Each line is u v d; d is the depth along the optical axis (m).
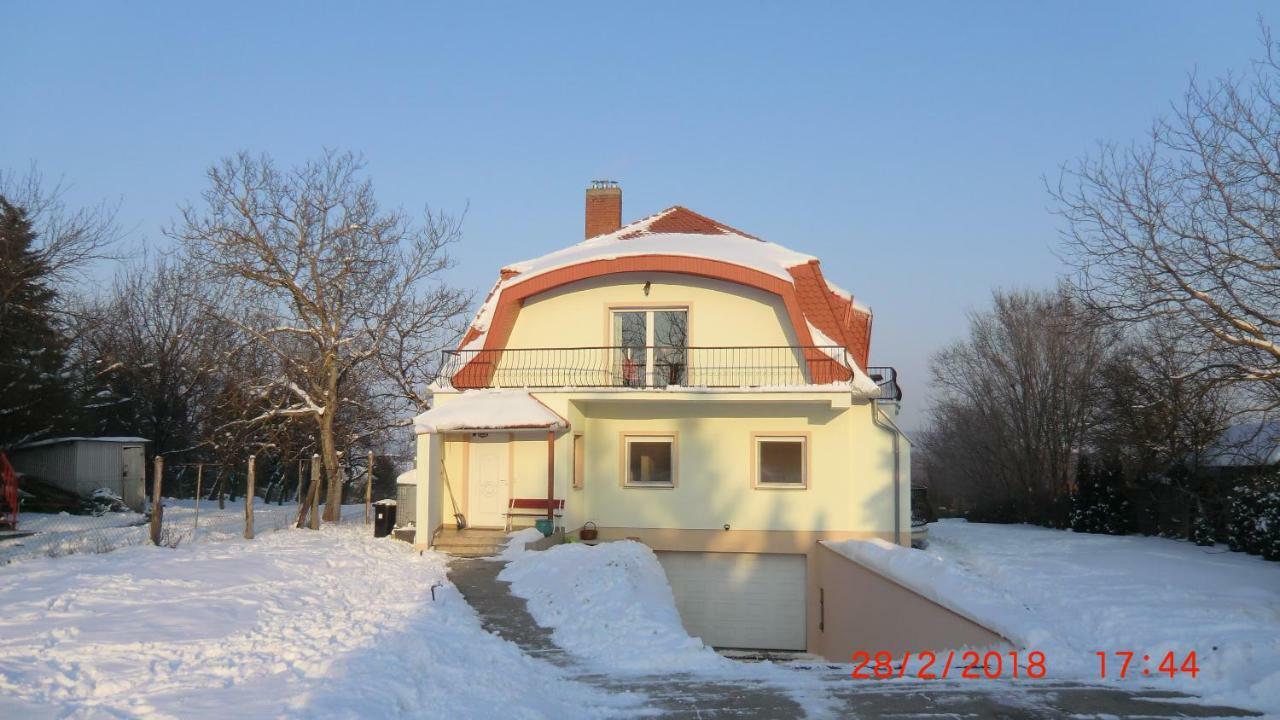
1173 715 7.96
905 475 20.98
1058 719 7.91
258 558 16.69
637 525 21.77
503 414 19.42
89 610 11.27
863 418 21.23
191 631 10.62
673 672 10.23
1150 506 27.72
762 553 21.47
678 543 21.61
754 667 10.70
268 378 27.09
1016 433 44.00
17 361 27.31
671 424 21.86
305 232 25.20
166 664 8.95
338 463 27.66
